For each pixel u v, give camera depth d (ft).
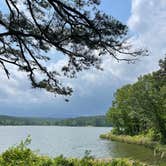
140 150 187.01
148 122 234.99
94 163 34.96
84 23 33.01
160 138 216.33
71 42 34.35
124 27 32.50
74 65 37.50
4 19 36.58
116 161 36.40
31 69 38.81
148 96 216.33
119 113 286.66
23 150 34.14
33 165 31.96
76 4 33.71
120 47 33.01
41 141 293.64
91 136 408.05
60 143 266.36
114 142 263.49
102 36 32.63
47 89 39.55
